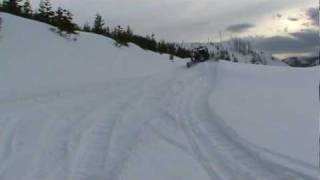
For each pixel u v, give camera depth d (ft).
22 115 45.55
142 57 132.05
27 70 82.02
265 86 59.31
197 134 35.50
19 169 28.96
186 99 52.90
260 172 25.72
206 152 30.58
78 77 86.53
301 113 39.24
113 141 35.04
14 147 33.83
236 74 76.89
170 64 132.16
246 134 33.04
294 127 34.06
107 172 27.96
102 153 31.96
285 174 24.82
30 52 92.22
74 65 95.71
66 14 116.47
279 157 27.32
